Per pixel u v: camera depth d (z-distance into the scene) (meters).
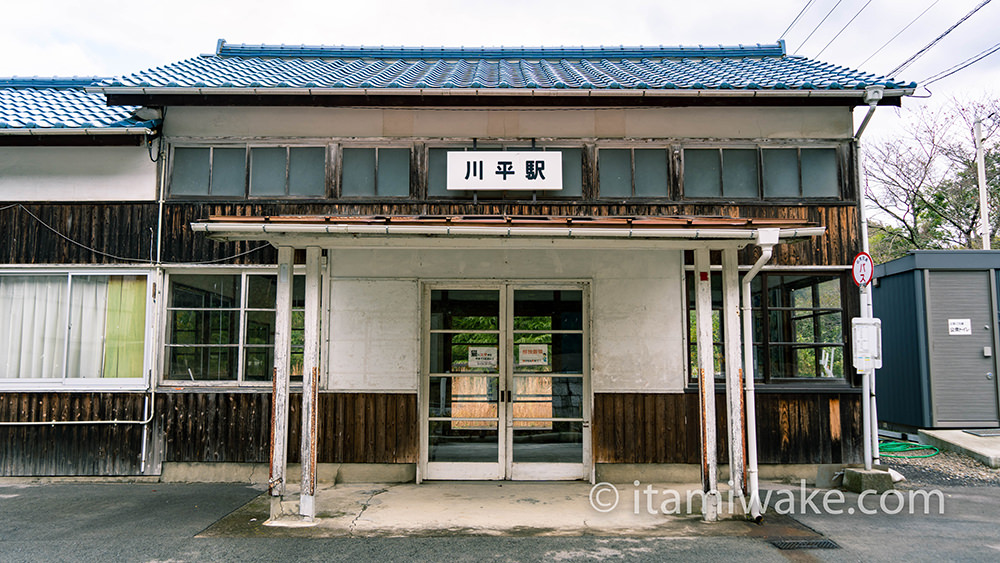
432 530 5.10
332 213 6.98
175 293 7.05
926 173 16.80
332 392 6.82
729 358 5.37
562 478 6.82
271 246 6.98
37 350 6.99
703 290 5.34
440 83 7.54
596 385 6.81
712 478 5.34
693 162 7.10
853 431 6.82
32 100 8.20
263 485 6.66
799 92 6.61
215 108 7.12
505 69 9.06
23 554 4.55
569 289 7.02
